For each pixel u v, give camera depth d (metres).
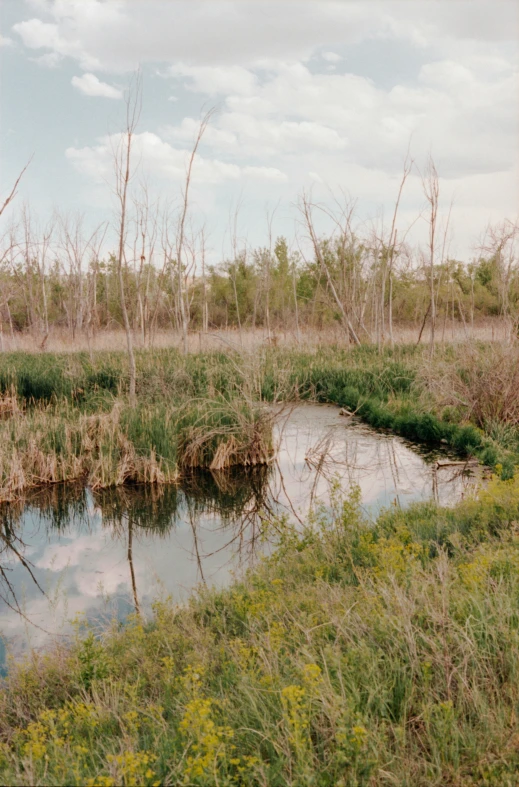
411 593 3.95
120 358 17.52
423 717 2.85
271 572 5.72
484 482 8.66
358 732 2.52
